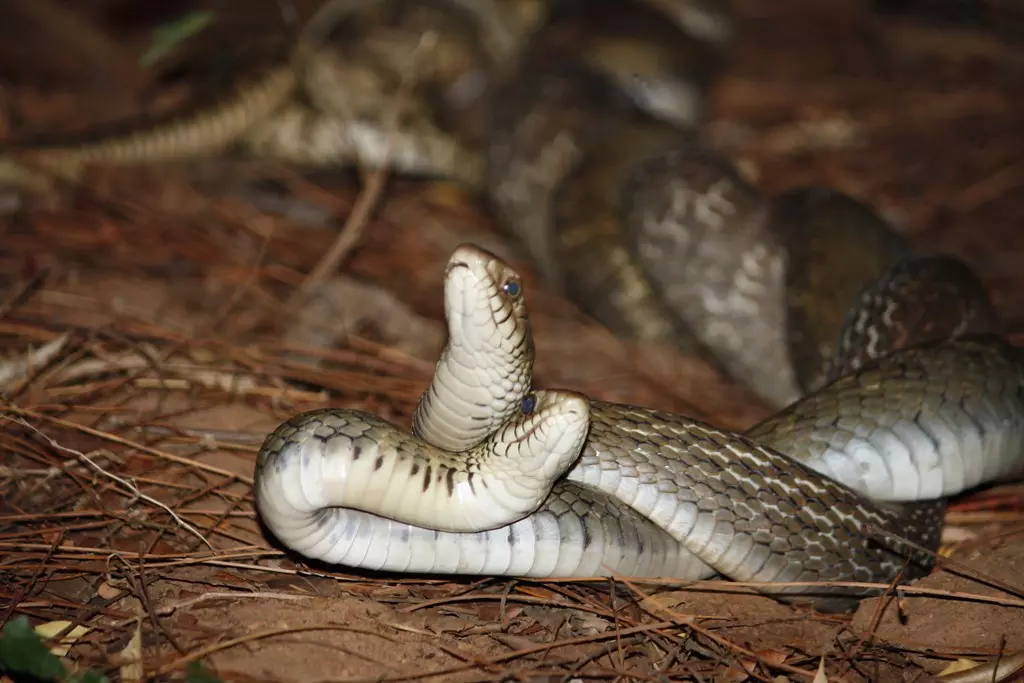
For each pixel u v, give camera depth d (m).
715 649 4.89
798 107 14.05
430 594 5.05
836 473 5.59
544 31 11.97
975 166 12.44
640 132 10.04
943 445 5.55
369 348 7.57
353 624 4.69
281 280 8.56
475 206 11.10
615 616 4.83
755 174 11.59
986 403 5.61
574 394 4.21
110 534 5.25
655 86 11.89
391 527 4.59
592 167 9.61
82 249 8.43
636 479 5.06
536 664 4.61
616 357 8.41
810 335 7.43
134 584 4.84
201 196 9.62
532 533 4.75
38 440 5.85
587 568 4.94
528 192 10.07
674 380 8.20
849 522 5.40
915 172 12.24
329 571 5.13
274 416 6.46
